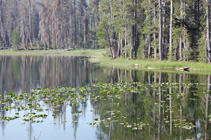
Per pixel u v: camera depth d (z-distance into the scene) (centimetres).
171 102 1139
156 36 3822
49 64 3375
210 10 2886
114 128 809
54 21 7275
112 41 3931
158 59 3127
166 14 3344
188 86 1545
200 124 831
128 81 1816
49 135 761
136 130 789
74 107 1075
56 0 6981
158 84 1644
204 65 2492
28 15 8056
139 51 3438
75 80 1948
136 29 3669
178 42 3319
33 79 2017
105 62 3519
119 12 3584
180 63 2688
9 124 861
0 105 1120
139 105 1090
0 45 7469
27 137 745
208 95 1280
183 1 3086
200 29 3020
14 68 2830
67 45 6994
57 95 1327
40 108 1059
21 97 1273
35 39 8112
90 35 6781
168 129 789
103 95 1323
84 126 835
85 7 7662
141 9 3588
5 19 7756
